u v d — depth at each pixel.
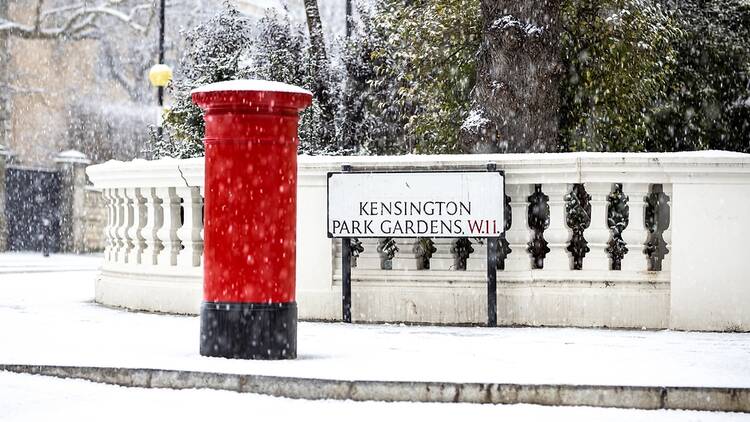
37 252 51.91
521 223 13.75
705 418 8.55
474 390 9.05
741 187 13.10
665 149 21.34
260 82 10.95
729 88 21.67
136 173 15.51
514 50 16.59
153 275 15.58
